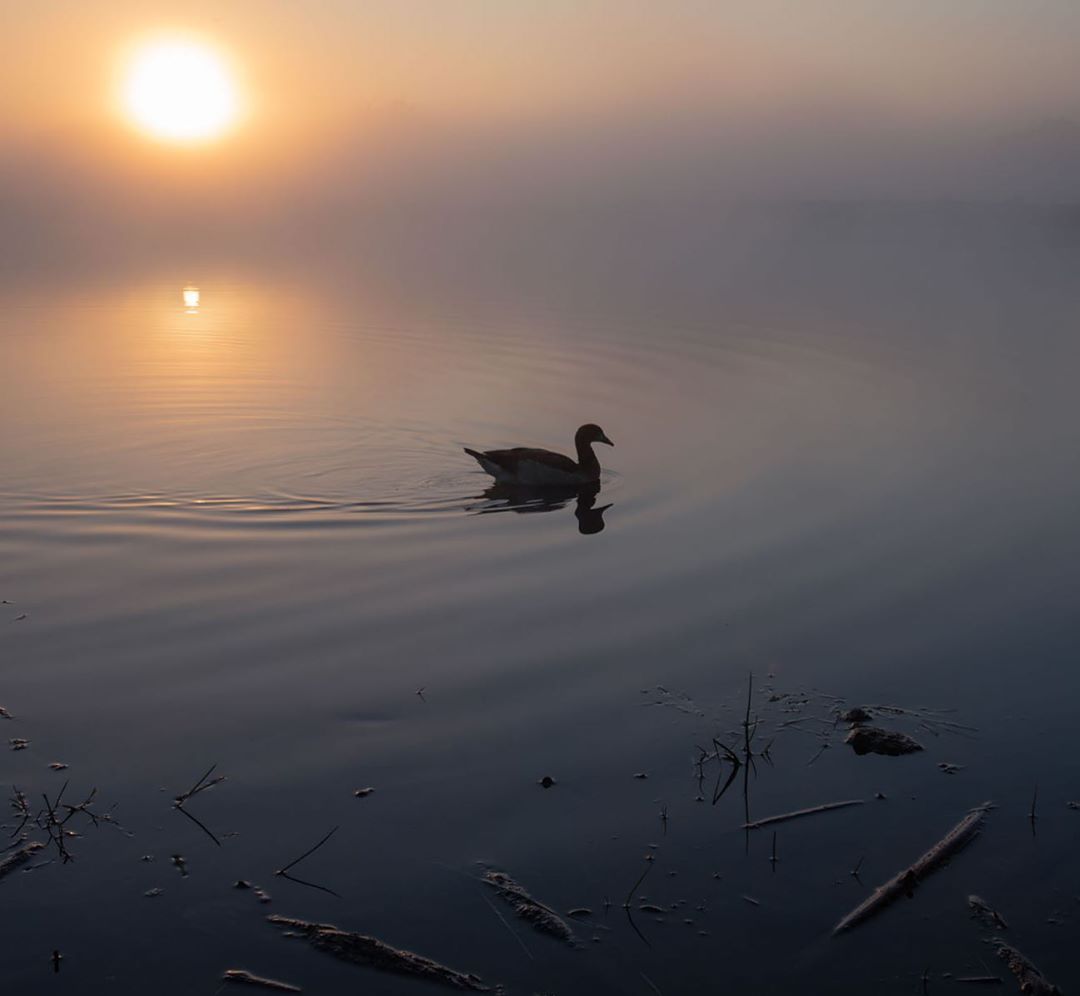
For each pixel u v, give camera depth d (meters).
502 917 6.02
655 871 6.45
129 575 11.39
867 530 12.67
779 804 7.13
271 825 6.87
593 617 10.27
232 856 6.54
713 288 35.41
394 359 23.33
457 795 7.23
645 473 15.38
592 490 14.68
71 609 10.43
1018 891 6.22
